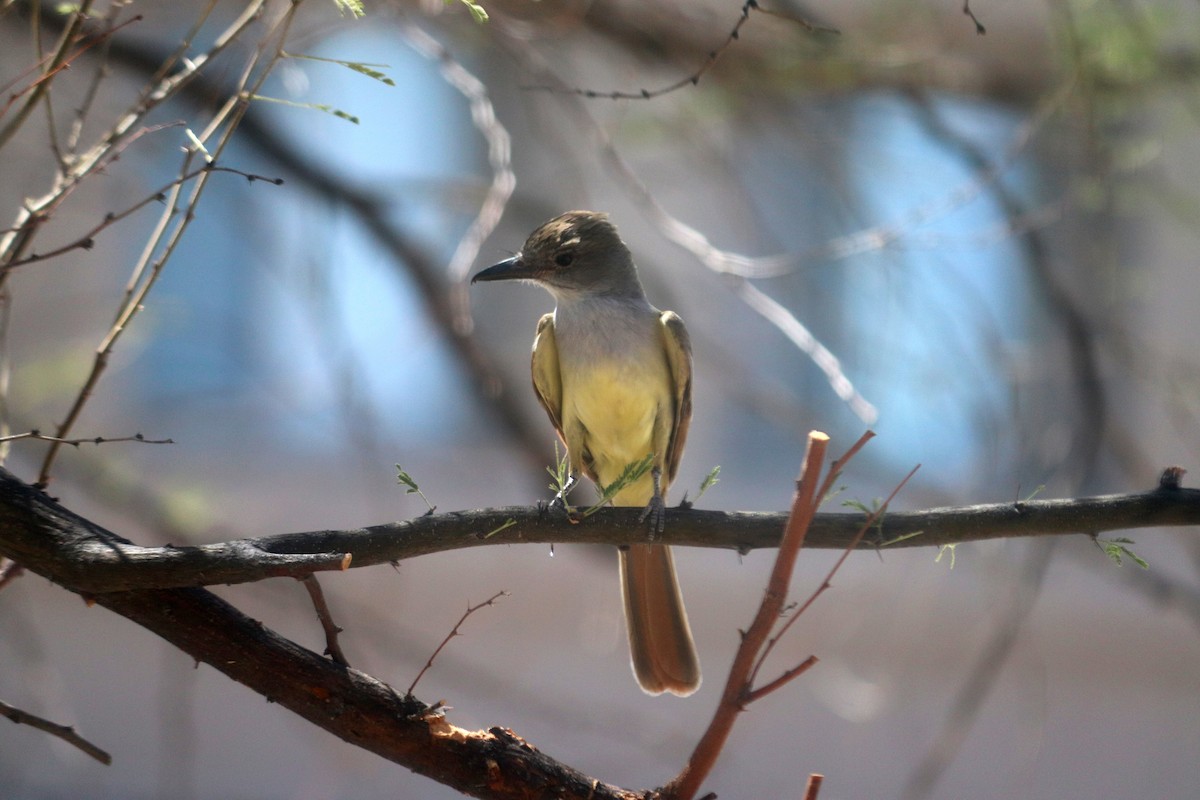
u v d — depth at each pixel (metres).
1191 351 14.40
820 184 13.04
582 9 10.54
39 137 10.69
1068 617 17.64
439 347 14.50
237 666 4.75
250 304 16.62
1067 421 11.03
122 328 5.18
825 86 11.10
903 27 11.27
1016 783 17.09
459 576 17.59
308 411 15.48
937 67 11.77
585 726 14.72
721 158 11.88
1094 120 9.55
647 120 11.44
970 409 11.38
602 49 11.60
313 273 11.96
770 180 12.89
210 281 16.47
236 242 16.39
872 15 11.30
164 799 16.80
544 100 12.91
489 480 16.22
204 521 11.23
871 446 12.45
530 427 11.96
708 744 4.38
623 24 11.03
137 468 15.06
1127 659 17.59
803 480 4.29
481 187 11.89
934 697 16.88
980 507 5.53
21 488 4.77
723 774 16.80
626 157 13.16
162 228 5.32
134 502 10.98
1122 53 9.47
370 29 11.06
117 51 10.02
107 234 15.34
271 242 13.59
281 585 11.91
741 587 17.77
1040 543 9.74
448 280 11.81
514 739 4.90
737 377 13.45
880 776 17.02
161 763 17.41
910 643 15.93
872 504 5.74
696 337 14.05
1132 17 9.48
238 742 17.44
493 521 5.48
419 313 11.98
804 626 16.53
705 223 15.81
